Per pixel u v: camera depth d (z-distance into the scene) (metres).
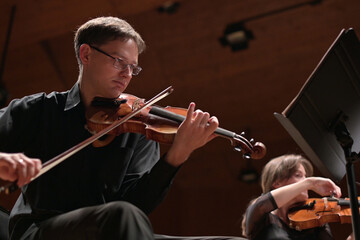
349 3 6.62
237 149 2.15
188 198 9.30
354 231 1.94
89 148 2.08
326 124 2.07
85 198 2.02
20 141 2.08
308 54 7.24
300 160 3.32
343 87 2.11
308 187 2.94
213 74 7.61
